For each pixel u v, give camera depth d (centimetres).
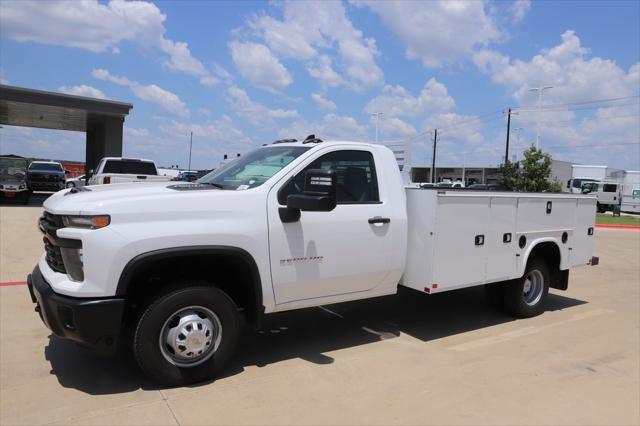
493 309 712
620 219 3067
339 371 466
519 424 375
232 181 493
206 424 357
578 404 412
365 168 524
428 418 379
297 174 472
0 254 984
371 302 732
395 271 537
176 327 406
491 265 599
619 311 724
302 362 485
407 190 554
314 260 470
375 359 500
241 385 426
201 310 418
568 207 701
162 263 413
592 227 748
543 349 547
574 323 656
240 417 369
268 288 448
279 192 457
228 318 429
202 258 425
